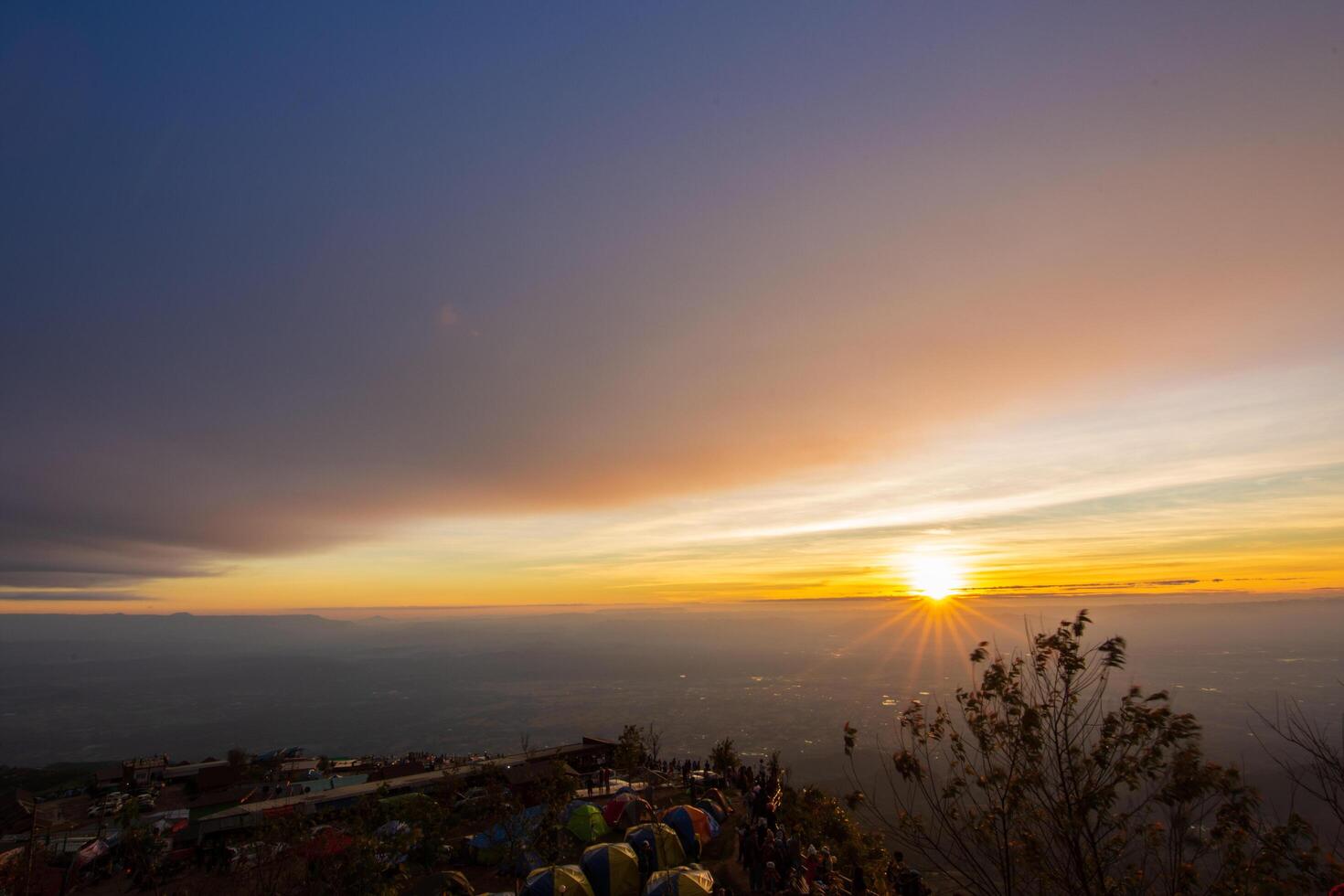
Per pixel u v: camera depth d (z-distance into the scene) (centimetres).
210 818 4409
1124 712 1180
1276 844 1025
